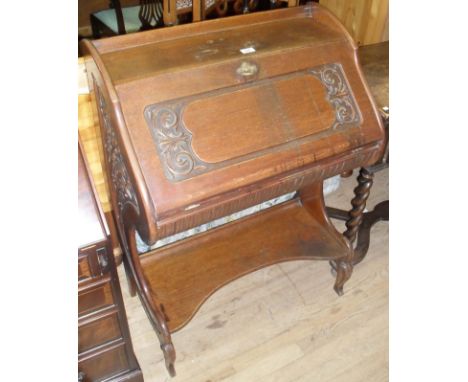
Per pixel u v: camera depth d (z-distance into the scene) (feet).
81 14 10.78
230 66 3.58
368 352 4.95
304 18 4.45
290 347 4.98
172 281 4.84
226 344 5.00
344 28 4.12
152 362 4.81
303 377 4.68
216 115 3.46
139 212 3.30
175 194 3.25
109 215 5.22
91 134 4.83
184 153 3.33
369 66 5.51
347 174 7.35
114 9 8.53
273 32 4.17
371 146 4.09
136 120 3.23
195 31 4.03
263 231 5.52
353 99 3.99
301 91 3.78
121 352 3.83
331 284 5.76
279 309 5.41
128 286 5.42
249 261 5.11
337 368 4.78
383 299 5.57
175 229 3.42
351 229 5.59
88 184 3.02
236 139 3.50
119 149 3.26
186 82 3.42
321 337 5.09
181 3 6.16
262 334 5.11
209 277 4.90
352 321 5.29
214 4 6.20
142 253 5.13
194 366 4.77
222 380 4.64
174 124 3.33
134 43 3.81
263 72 3.67
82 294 3.11
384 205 6.61
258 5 6.77
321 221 5.57
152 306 4.24
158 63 3.52
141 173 3.13
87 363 3.69
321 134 3.79
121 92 3.22
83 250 2.86
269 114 3.63
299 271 5.95
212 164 3.40
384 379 4.69
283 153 3.61
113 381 4.08
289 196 6.32
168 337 4.18
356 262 5.93
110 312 3.38
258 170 3.51
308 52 3.89
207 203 3.44
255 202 3.79
